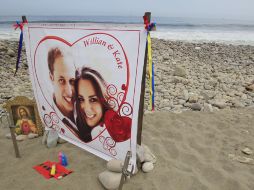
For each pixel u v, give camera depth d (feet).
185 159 12.62
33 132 14.51
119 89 10.71
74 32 11.48
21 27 13.37
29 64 14.03
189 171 11.66
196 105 19.44
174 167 11.91
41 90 14.05
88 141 12.79
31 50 13.64
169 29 125.59
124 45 10.09
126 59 10.18
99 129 12.06
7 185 10.64
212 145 14.03
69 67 12.19
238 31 126.82
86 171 11.59
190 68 34.58
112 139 11.66
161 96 22.74
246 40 82.38
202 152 13.29
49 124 14.48
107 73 10.89
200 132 15.38
